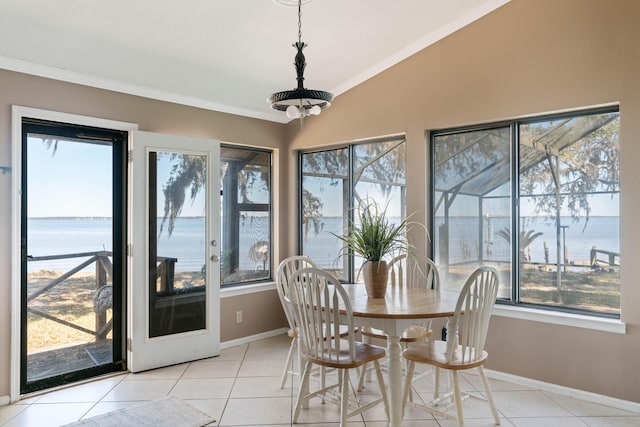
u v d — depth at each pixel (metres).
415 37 3.70
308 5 2.99
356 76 4.20
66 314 3.36
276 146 4.80
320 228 4.70
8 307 2.98
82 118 3.32
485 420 2.72
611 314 3.01
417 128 3.83
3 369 2.96
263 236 4.79
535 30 3.21
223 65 3.71
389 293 3.01
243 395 3.11
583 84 3.00
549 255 3.27
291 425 2.66
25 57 2.96
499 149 3.50
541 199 3.31
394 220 4.09
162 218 3.75
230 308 4.33
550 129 3.26
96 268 3.52
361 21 3.30
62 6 2.68
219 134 4.25
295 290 2.59
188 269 3.90
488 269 2.40
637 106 2.79
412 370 2.61
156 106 3.78
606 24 2.92
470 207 3.65
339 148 4.54
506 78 3.35
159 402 2.99
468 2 3.32
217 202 4.06
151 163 3.69
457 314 2.38
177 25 3.05
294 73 4.01
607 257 3.03
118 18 2.88
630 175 2.82
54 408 2.90
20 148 3.04
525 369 3.27
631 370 2.83
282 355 4.05
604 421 2.69
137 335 3.57
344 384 2.45
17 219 3.02
